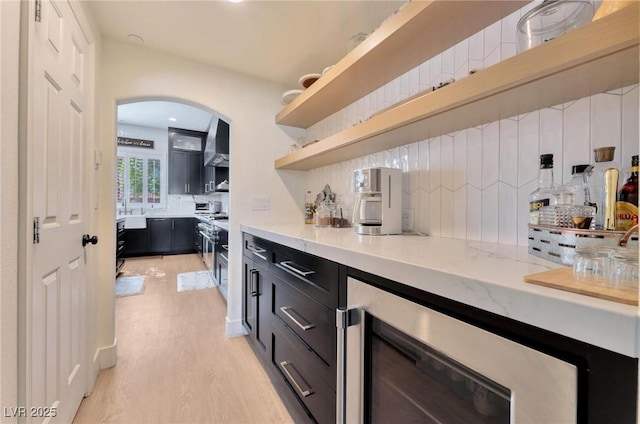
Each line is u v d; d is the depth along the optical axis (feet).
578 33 2.20
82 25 4.61
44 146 3.29
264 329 5.79
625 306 1.35
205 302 9.86
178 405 4.82
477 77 2.94
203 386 5.33
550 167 2.99
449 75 4.38
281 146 8.14
